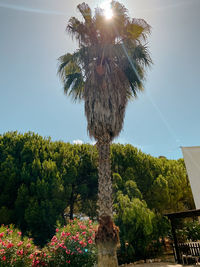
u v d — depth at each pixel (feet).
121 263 33.60
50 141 49.06
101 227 16.97
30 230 34.06
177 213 33.63
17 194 37.27
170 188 46.29
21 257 18.31
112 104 20.81
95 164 46.19
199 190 37.40
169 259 35.86
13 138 46.32
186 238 37.70
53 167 40.19
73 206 45.91
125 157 47.29
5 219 34.42
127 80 23.54
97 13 22.67
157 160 53.01
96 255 21.94
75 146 50.39
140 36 23.89
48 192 37.01
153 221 36.29
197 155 39.99
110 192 18.90
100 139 20.75
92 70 21.93
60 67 25.95
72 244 21.99
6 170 37.93
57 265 20.57
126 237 32.45
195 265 28.66
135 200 34.71
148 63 23.82
